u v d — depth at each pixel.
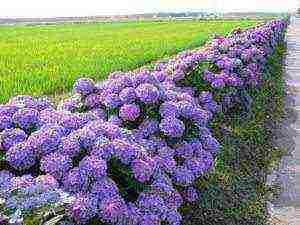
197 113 2.31
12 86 5.25
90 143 1.74
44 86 5.46
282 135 4.09
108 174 1.75
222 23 26.77
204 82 3.38
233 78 3.59
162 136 2.23
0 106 1.93
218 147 2.41
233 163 3.04
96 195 1.62
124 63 7.63
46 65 7.42
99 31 19.95
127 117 2.19
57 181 1.66
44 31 20.20
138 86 2.26
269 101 5.05
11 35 16.92
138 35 16.78
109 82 2.34
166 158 2.12
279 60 8.97
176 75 3.21
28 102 2.03
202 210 2.37
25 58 8.48
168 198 1.88
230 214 2.47
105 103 2.25
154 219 1.75
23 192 1.43
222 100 3.55
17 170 1.74
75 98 2.32
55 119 1.89
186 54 3.72
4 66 7.25
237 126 3.62
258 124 3.96
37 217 1.35
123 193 1.77
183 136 2.30
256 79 4.50
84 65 7.33
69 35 16.95
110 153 1.72
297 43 15.43
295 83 7.00
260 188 2.93
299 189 2.98
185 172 2.17
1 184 1.56
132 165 1.75
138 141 2.04
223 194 2.59
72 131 1.82
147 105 2.25
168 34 17.25
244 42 5.19
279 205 2.77
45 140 1.72
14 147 1.72
